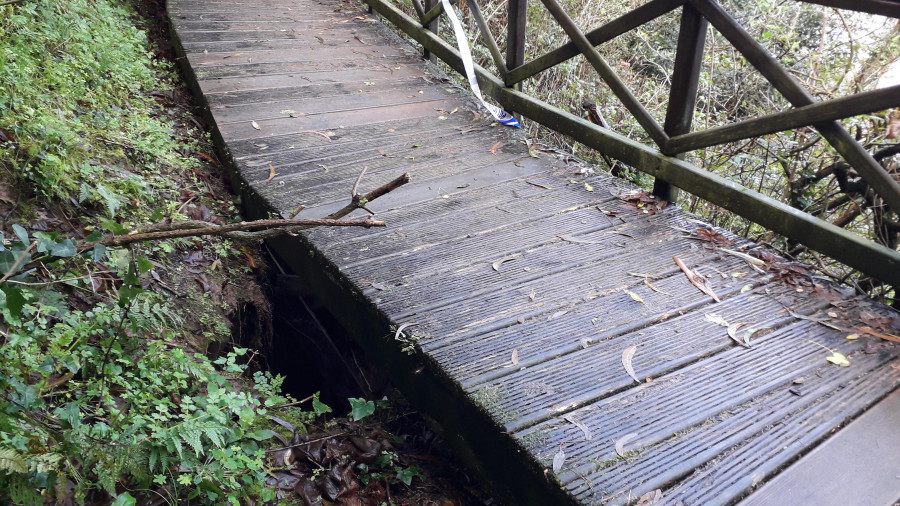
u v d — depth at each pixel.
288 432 2.12
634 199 3.18
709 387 1.95
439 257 2.65
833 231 2.46
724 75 5.10
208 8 5.77
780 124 2.58
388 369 2.32
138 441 1.64
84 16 3.96
